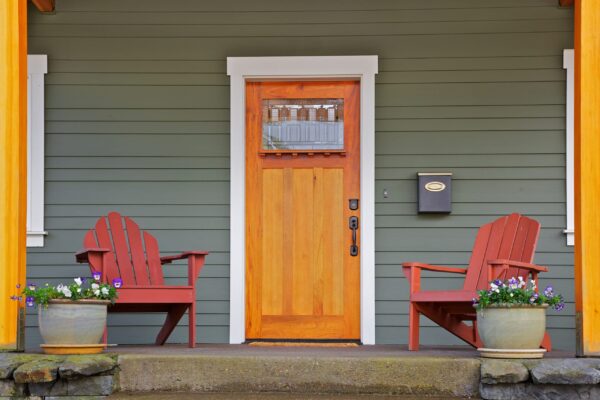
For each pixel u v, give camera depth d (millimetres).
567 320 6535
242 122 6711
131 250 5852
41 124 6684
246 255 6758
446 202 6547
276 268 6758
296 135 6812
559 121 6641
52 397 4457
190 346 5578
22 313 4871
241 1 6773
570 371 4270
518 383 4375
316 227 6766
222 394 4500
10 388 4461
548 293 4617
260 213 6781
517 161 6637
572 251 6559
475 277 5551
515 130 6656
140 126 6719
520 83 6676
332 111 6820
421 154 6656
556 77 6664
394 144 6664
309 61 6707
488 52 6695
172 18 6777
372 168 6641
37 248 6641
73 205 6672
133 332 6598
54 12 6770
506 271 5375
